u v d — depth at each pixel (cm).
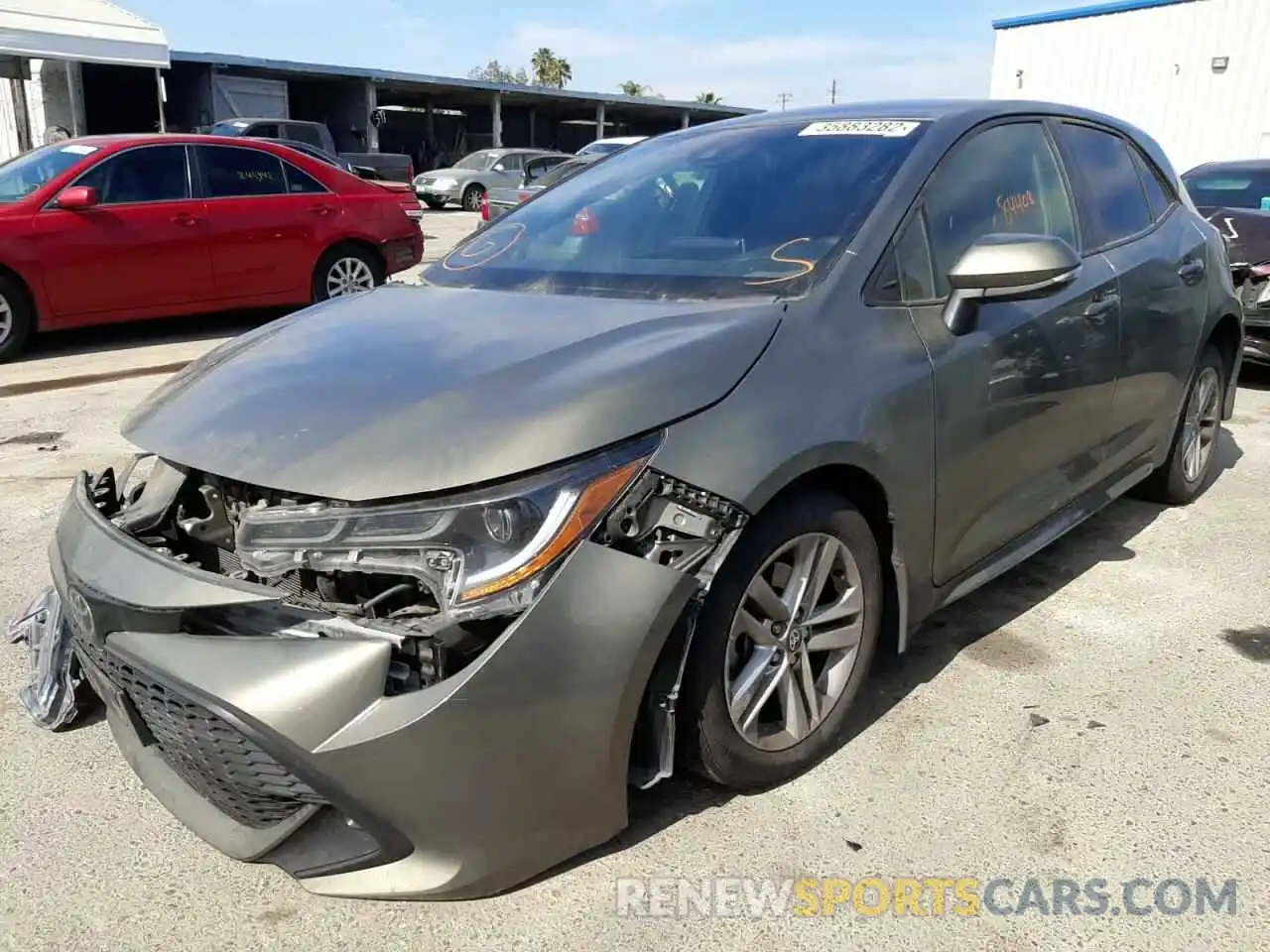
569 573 202
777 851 237
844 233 280
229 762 206
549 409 212
